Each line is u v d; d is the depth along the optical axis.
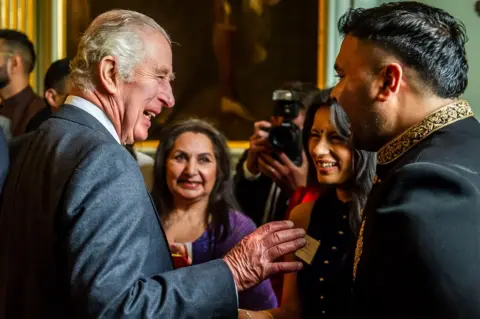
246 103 6.29
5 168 2.37
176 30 6.36
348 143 2.32
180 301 1.79
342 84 1.75
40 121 3.98
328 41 5.99
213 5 6.32
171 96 2.05
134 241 1.78
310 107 2.56
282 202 3.45
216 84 6.32
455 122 1.65
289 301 2.36
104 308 1.70
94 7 6.19
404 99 1.67
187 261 2.85
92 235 1.75
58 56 6.07
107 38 1.95
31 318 1.83
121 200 1.79
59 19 6.07
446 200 1.52
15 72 4.65
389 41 1.66
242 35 6.29
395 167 1.66
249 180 3.58
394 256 1.53
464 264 1.48
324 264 2.30
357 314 1.61
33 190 1.87
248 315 2.31
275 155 3.36
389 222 1.55
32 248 1.85
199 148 2.96
